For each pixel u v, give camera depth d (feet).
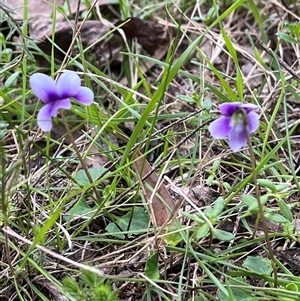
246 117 0.36
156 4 0.86
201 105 0.57
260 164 0.47
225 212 0.47
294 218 0.50
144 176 0.50
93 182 0.45
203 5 0.87
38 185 0.54
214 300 0.42
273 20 0.82
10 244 0.43
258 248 0.48
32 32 0.78
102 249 0.47
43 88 0.37
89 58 0.79
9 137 0.63
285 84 0.60
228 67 0.74
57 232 0.45
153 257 0.42
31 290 0.45
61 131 0.66
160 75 0.73
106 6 0.89
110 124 0.57
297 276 0.44
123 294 0.44
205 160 0.55
